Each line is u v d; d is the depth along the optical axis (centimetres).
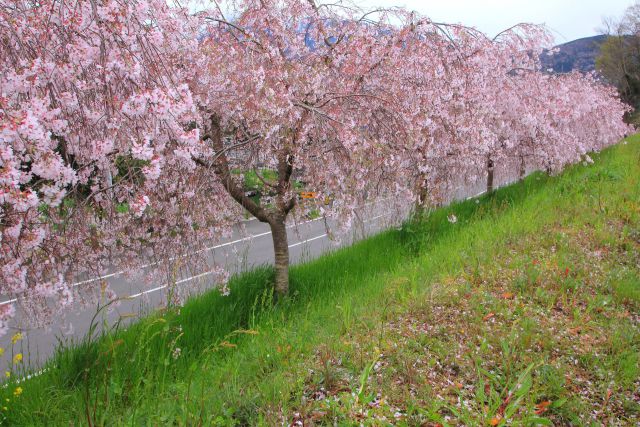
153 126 343
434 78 689
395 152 596
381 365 340
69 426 310
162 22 403
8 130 260
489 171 1084
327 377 319
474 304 437
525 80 1013
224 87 532
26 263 376
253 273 662
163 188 510
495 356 348
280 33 593
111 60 326
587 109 1338
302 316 521
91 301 509
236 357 389
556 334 380
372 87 627
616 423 279
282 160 579
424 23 678
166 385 350
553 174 1184
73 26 318
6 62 309
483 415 277
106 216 479
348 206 569
